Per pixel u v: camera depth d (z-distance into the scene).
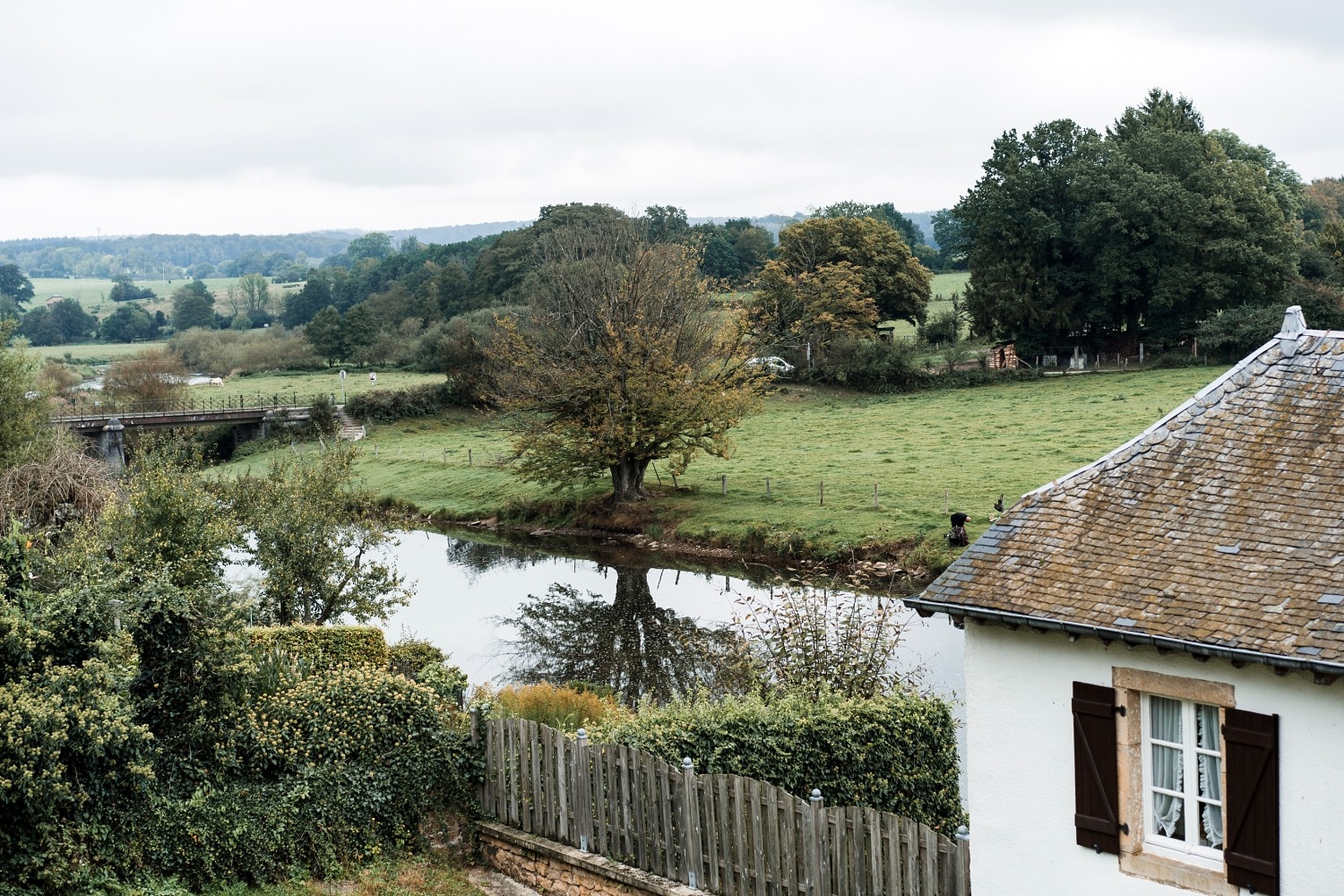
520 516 55.38
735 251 140.50
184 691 15.02
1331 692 10.02
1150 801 11.41
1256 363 13.01
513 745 16.09
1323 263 85.44
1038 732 11.95
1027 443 54.69
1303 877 10.29
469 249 182.12
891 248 94.50
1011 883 12.20
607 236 58.38
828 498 47.72
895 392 77.50
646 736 15.12
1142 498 12.48
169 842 13.95
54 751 12.51
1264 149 100.69
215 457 81.75
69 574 15.44
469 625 37.25
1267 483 11.88
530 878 15.59
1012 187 79.25
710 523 47.47
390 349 114.88
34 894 12.40
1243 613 10.66
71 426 70.56
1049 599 11.77
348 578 29.06
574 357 51.66
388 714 16.16
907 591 36.56
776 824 13.32
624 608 38.50
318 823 15.09
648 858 14.55
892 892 12.46
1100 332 81.44
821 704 16.12
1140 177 75.25
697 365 52.25
